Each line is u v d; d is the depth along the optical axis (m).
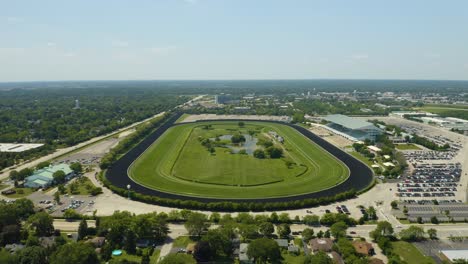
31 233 182.50
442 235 186.25
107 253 160.75
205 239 163.50
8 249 165.38
